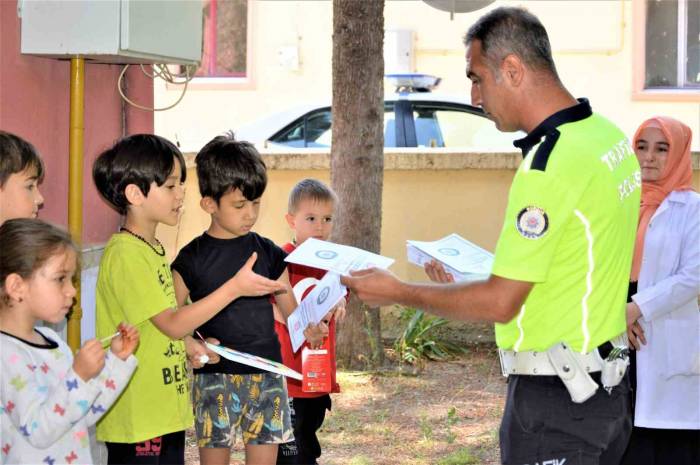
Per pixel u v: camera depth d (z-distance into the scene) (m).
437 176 8.19
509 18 3.13
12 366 3.03
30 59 4.40
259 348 4.00
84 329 4.80
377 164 7.29
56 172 4.68
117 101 5.39
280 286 3.58
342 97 7.21
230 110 13.40
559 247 3.00
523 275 2.95
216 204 3.96
